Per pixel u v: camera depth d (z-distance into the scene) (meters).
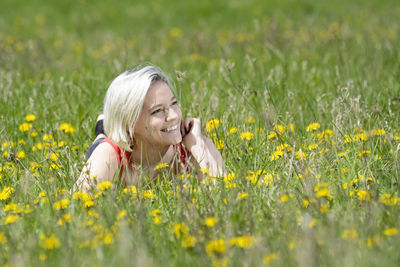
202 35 16.27
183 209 4.45
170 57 13.23
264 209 4.54
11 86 9.23
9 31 19.67
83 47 16.05
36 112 8.00
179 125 5.30
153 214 4.55
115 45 15.73
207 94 8.35
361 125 6.13
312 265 3.53
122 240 3.83
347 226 4.07
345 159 5.54
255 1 22.72
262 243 3.87
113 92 5.07
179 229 4.17
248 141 6.02
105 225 4.24
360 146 5.61
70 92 8.98
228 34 16.91
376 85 8.45
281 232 4.09
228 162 5.73
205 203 4.56
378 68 9.43
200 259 3.77
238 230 4.13
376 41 12.72
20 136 7.39
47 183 5.20
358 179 4.93
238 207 4.44
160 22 20.88
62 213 4.54
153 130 5.11
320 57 11.10
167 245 4.07
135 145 5.33
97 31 19.44
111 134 5.18
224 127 6.45
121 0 24.58
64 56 14.50
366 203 4.35
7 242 4.17
